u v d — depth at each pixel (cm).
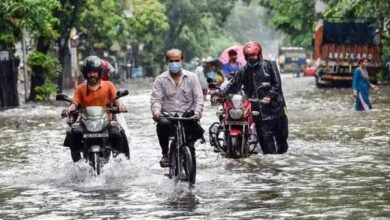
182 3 15712
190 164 2053
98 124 2202
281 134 2769
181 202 1861
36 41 7200
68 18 7519
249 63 2769
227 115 2694
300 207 1780
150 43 15750
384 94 6544
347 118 4219
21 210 1808
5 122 4406
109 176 2217
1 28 5447
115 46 12275
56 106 5984
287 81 11419
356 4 7250
